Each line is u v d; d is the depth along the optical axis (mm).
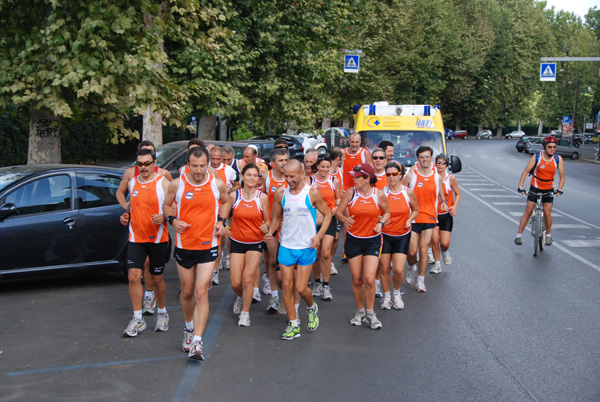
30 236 7988
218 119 35656
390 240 7523
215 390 5113
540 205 11305
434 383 5312
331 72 23062
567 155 48969
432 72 54750
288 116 21281
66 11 10523
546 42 81000
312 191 6477
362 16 26344
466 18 69125
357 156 10352
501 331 6809
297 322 6574
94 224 8438
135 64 10516
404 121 13203
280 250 6547
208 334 6645
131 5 11109
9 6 10672
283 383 5277
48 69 10516
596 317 7379
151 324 6988
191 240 5906
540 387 5254
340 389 5160
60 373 5480
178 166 14164
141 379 5344
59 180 8406
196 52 17078
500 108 81062
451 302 8016
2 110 10922
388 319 7254
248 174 6738
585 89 91000
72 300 7941
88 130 29328
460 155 49281
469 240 12727
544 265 10344
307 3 21422
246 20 19516
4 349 6098
